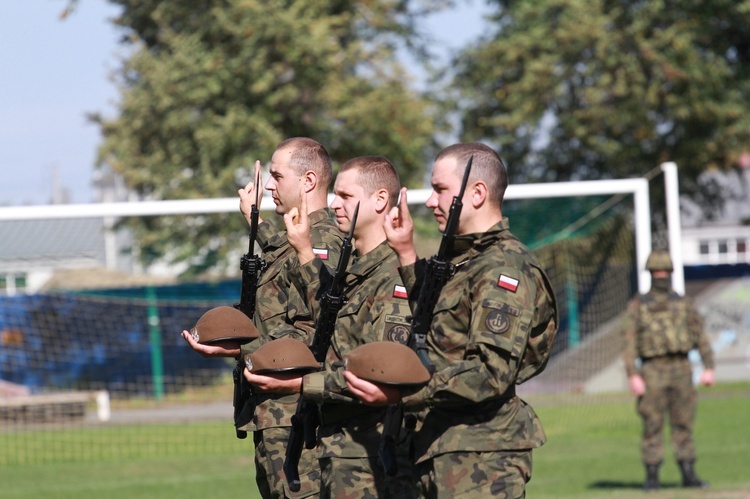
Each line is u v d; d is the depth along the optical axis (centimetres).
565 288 4584
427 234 4934
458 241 823
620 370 4609
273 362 877
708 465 2450
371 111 5381
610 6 5709
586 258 4550
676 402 2081
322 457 945
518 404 834
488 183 836
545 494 2041
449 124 6088
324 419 947
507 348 781
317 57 5306
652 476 2066
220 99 5328
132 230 5466
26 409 3800
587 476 2319
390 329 907
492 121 5706
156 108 5247
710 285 5247
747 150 5672
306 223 970
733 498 1905
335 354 946
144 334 4566
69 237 5600
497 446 812
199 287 4672
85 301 4569
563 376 4566
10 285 5581
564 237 3881
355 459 929
